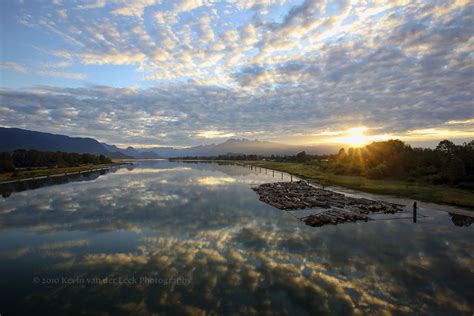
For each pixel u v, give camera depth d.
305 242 17.06
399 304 10.28
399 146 57.88
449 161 40.34
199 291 11.18
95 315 9.69
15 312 9.98
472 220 22.11
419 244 16.67
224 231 19.47
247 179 58.22
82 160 124.44
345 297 10.73
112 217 23.89
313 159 110.25
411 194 32.34
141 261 14.32
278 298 10.63
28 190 42.66
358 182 45.00
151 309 9.99
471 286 11.61
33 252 15.97
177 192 38.47
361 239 17.61
